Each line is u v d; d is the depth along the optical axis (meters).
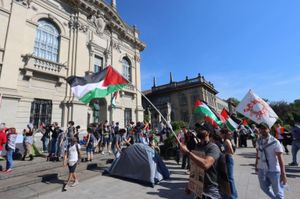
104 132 11.89
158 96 39.97
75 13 16.36
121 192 5.71
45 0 14.29
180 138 9.51
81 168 7.85
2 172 6.69
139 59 24.14
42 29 14.00
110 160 9.65
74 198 5.26
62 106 14.20
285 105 48.66
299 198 4.77
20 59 12.23
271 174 3.81
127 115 20.92
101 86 6.39
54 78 13.98
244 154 12.15
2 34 11.80
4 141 7.28
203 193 2.61
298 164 8.50
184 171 8.09
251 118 6.47
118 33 21.12
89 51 17.00
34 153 9.56
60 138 9.23
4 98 11.10
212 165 2.72
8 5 12.32
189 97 36.50
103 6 18.97
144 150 7.10
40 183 6.25
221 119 8.80
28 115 12.16
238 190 5.50
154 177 6.51
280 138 11.60
